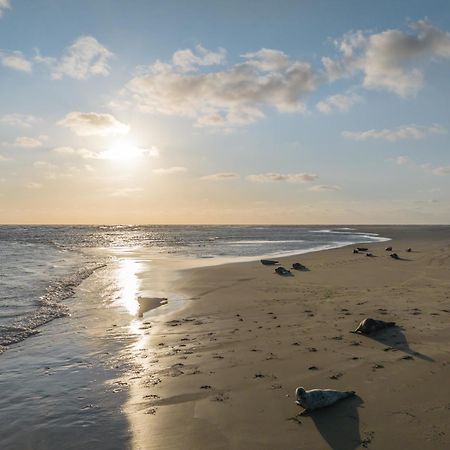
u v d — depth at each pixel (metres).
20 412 6.52
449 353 8.11
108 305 14.27
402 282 16.41
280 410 6.22
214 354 8.84
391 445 5.14
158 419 6.16
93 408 6.61
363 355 8.25
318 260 25.52
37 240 59.31
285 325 10.73
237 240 56.12
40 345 9.92
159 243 50.72
